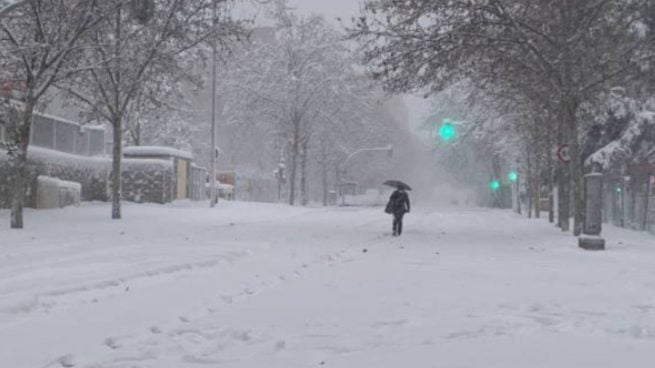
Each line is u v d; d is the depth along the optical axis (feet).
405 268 45.39
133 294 33.45
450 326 26.73
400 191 77.36
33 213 88.53
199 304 31.04
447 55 74.13
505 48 74.79
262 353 22.58
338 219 106.52
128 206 108.88
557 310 30.32
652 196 86.38
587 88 71.97
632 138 103.55
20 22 71.36
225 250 52.39
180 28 83.46
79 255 47.60
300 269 44.47
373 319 28.14
